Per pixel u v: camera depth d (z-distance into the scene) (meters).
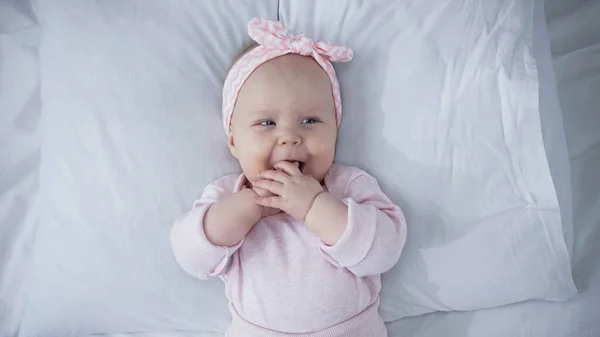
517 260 1.12
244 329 0.99
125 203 1.08
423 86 1.12
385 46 1.14
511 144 1.12
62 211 1.08
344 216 0.93
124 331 1.14
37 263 1.09
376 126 1.13
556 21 1.37
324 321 0.96
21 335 1.11
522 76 1.12
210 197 1.04
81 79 1.09
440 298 1.14
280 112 0.98
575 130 1.29
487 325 1.16
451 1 1.14
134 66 1.10
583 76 1.33
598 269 1.19
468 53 1.13
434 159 1.12
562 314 1.16
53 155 1.09
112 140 1.09
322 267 0.98
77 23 1.10
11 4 1.22
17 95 1.19
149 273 1.09
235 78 1.04
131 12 1.12
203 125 1.12
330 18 1.15
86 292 1.08
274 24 1.01
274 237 1.01
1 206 1.16
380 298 1.14
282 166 0.97
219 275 1.05
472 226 1.12
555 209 1.12
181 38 1.12
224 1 1.16
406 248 1.12
